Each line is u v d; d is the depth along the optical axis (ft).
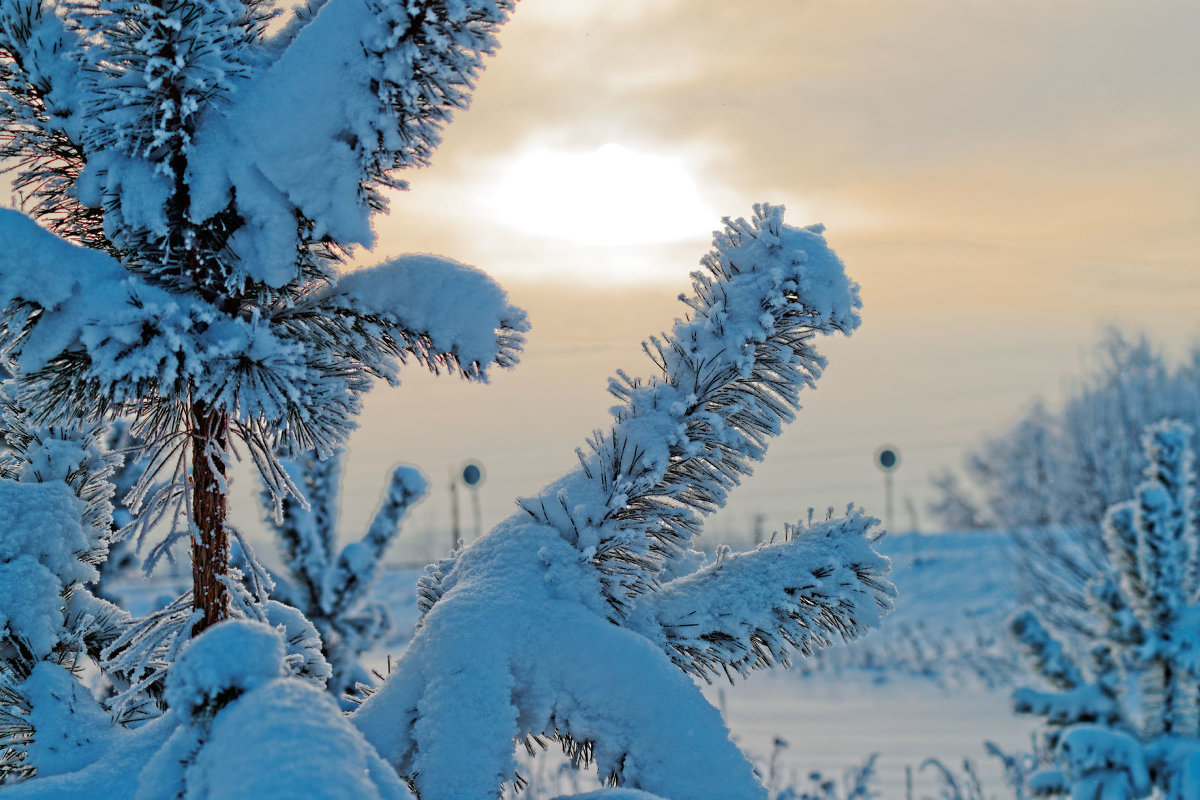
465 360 6.02
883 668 65.82
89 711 6.17
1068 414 66.33
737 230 6.66
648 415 6.34
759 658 6.61
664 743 5.31
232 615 5.93
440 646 5.56
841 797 29.78
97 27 5.22
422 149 5.38
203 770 3.94
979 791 24.79
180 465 5.78
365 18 5.08
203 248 5.60
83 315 5.00
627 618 6.19
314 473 13.01
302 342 5.82
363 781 3.84
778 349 6.29
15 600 6.42
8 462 7.41
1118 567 17.40
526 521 6.29
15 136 5.62
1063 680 17.67
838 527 6.70
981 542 100.99
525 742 5.70
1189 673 16.01
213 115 5.39
